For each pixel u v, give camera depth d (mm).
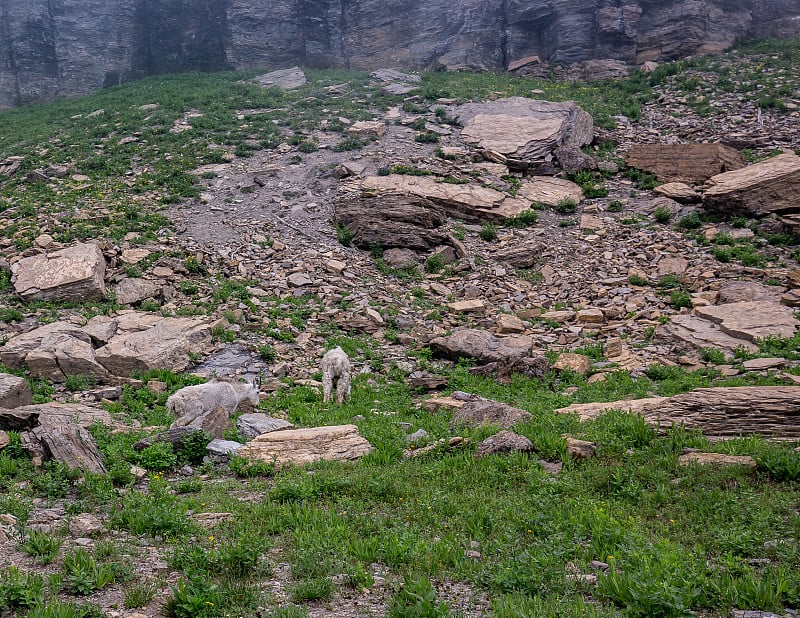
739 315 18812
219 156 33375
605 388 15391
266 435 11031
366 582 6141
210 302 20547
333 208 28234
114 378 15617
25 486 9266
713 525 7430
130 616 5484
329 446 10781
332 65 61875
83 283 20047
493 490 8906
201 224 26609
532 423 11797
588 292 22797
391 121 38250
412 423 12562
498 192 29484
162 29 61250
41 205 27609
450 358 18188
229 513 8156
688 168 30312
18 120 45969
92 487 9008
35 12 59969
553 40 53344
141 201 28125
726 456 9359
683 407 11164
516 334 20125
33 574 6090
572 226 27594
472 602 5797
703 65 45469
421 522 7781
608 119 38188
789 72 41406
